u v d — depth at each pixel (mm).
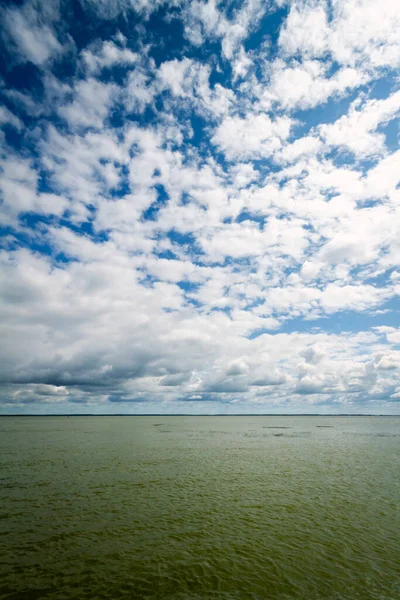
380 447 68062
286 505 27859
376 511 26344
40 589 15492
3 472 40031
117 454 55844
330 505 27875
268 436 95188
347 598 14836
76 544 20156
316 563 18000
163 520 24172
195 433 106312
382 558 18516
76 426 149875
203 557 18641
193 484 34812
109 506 27188
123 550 19406
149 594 15156
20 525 22984
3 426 147375
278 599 14758
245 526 23125
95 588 15594
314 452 59969
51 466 44031
